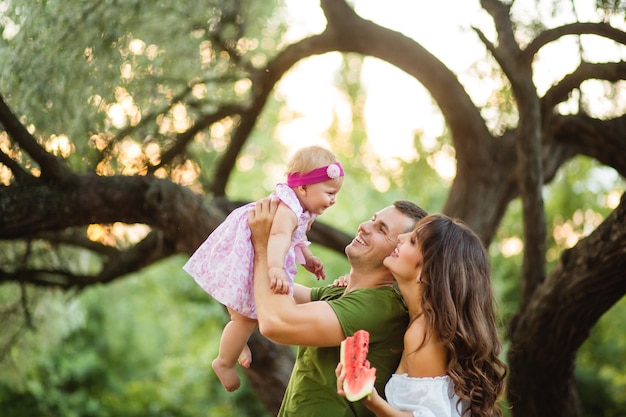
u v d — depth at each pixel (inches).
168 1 265.3
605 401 591.2
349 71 476.7
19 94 225.6
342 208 673.0
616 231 198.4
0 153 211.8
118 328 725.3
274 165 658.8
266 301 117.9
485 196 268.7
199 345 724.7
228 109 307.3
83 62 236.5
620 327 565.0
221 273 124.8
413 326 119.6
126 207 228.8
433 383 117.0
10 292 336.5
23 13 219.6
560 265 220.2
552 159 282.4
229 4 291.3
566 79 241.6
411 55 266.8
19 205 214.1
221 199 276.2
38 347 362.6
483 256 124.1
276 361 259.6
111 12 239.0
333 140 639.8
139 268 299.9
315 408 121.2
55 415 611.5
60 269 306.2
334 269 611.8
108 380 697.0
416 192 386.3
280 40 354.6
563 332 227.6
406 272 121.5
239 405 653.3
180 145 306.5
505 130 283.0
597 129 260.7
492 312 124.3
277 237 120.0
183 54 283.6
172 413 657.6
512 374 241.9
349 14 269.7
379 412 111.1
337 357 121.0
